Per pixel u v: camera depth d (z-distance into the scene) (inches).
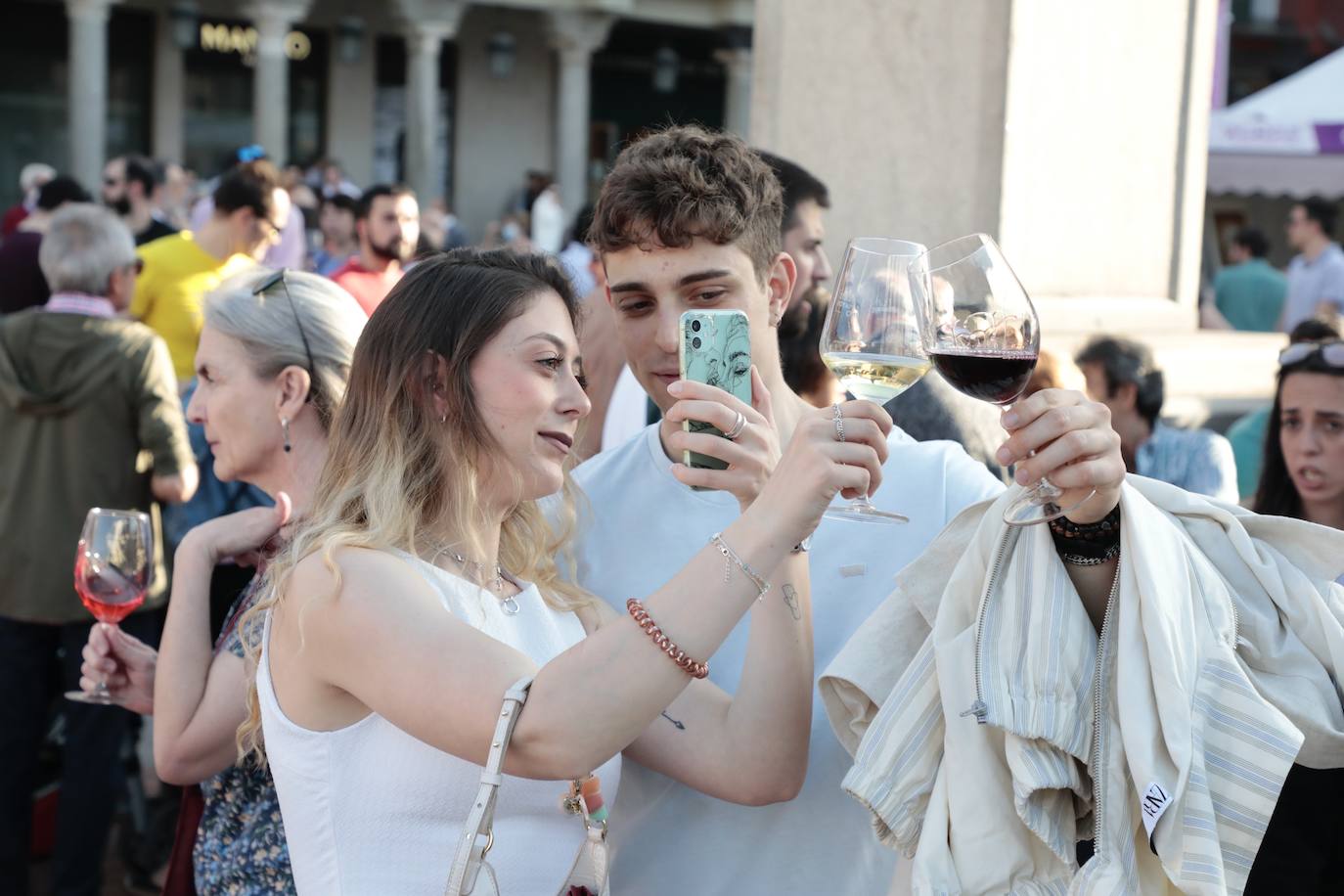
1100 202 191.5
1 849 171.9
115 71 780.0
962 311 67.9
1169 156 198.5
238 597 96.9
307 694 69.2
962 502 84.0
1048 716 63.0
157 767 91.0
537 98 883.4
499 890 68.8
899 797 67.2
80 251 178.7
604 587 85.3
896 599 73.6
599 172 867.4
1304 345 126.0
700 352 69.2
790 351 151.5
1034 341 68.2
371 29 834.8
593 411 163.3
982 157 179.5
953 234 182.5
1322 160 400.2
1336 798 70.2
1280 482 130.7
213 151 808.9
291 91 826.8
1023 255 183.3
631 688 62.6
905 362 69.6
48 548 170.9
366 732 69.0
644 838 82.8
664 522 85.2
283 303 97.7
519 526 80.2
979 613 65.6
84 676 104.8
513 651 66.2
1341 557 67.3
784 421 85.3
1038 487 62.3
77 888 171.2
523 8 792.9
